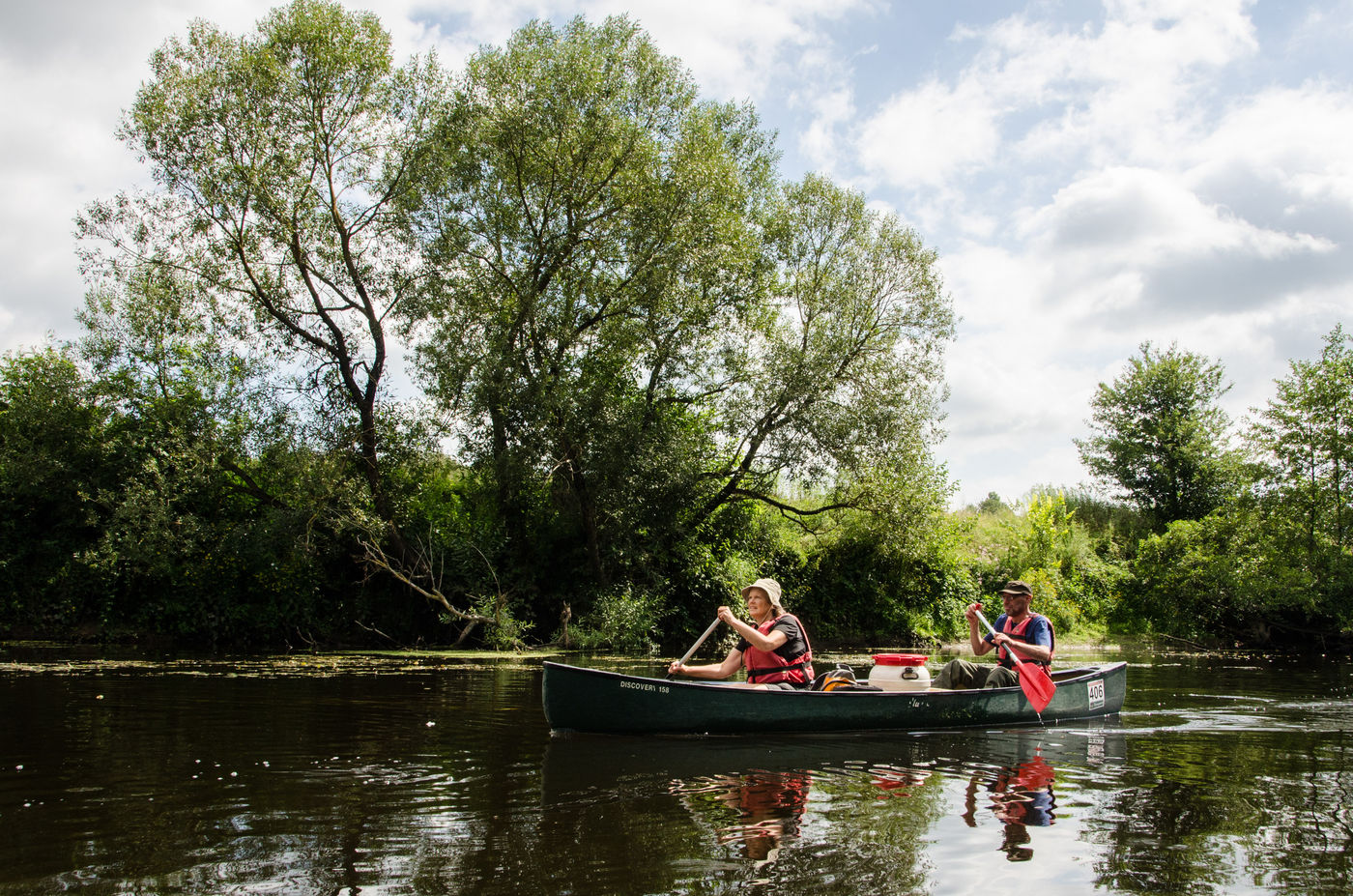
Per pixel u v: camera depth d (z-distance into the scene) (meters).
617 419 15.96
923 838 3.65
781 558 20.70
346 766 5.00
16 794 4.30
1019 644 6.98
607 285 16.94
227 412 15.76
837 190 18.44
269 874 3.14
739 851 3.45
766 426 17.70
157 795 4.26
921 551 19.91
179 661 12.23
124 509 14.24
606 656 14.70
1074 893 3.04
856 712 6.42
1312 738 6.37
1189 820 3.98
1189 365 29.17
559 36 16.44
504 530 17.66
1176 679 11.53
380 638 16.56
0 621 14.57
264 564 15.48
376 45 15.53
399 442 16.38
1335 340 20.59
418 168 15.78
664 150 16.94
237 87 14.84
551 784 4.57
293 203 15.30
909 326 18.16
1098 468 30.06
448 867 3.22
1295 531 20.66
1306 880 3.18
